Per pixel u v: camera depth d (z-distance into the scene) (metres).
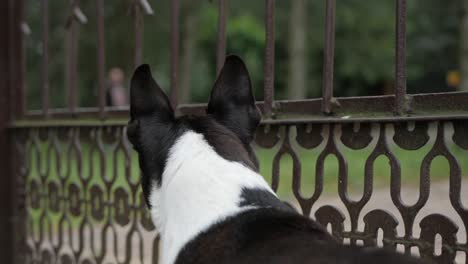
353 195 13.45
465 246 3.87
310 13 38.88
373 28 40.12
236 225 3.39
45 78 6.96
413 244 4.11
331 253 2.85
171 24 5.54
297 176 4.75
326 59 4.51
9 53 7.38
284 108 4.80
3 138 7.40
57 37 34.09
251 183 3.63
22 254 7.45
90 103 35.03
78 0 6.57
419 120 4.02
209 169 3.68
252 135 3.95
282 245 3.09
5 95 7.39
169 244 3.62
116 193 6.18
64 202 6.87
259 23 39.84
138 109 4.02
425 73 42.84
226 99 3.99
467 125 3.88
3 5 7.32
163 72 36.25
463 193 12.12
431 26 41.84
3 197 7.42
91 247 6.59
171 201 3.72
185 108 5.49
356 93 42.06
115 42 32.91
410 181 14.74
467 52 24.02
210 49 38.50
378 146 4.27
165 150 3.88
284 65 40.12
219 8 5.13
